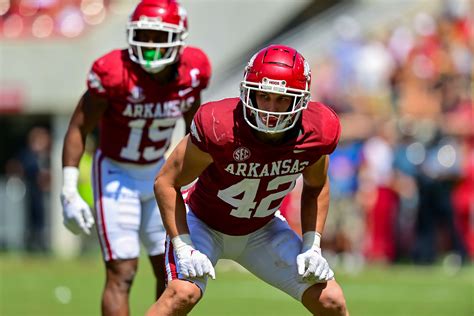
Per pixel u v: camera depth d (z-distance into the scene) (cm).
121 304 1833
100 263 3941
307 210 1556
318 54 4766
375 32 4762
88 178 3972
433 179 3794
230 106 1458
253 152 1447
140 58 1797
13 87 4581
